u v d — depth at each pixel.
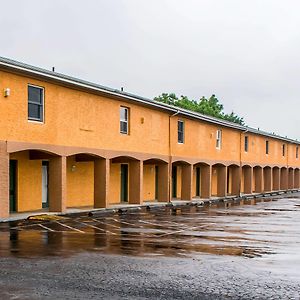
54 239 14.06
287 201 36.56
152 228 17.47
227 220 20.89
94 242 13.53
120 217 22.09
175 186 38.22
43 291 7.98
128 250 12.16
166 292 8.04
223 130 40.09
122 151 26.98
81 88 23.38
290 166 58.88
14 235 14.88
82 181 27.31
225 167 40.47
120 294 7.88
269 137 50.88
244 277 9.20
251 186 46.62
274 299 7.70
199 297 7.76
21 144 20.11
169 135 31.97
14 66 19.08
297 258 11.26
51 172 22.59
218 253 11.88
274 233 16.14
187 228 17.59
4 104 19.36
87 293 7.90
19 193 22.89
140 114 28.73
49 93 21.70
